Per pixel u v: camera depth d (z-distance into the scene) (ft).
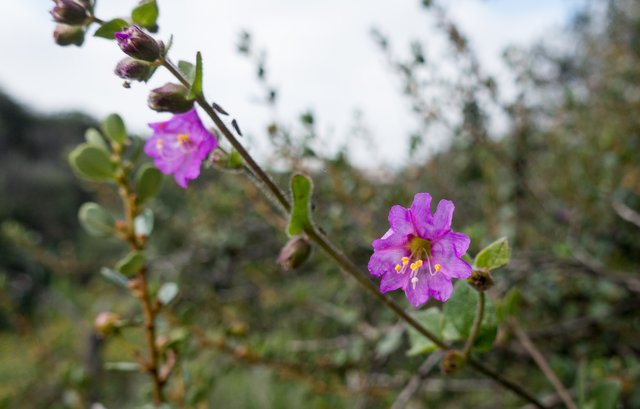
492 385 0.64
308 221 0.24
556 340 0.63
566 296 0.68
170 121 0.28
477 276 0.23
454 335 0.28
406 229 0.24
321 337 0.73
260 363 0.53
